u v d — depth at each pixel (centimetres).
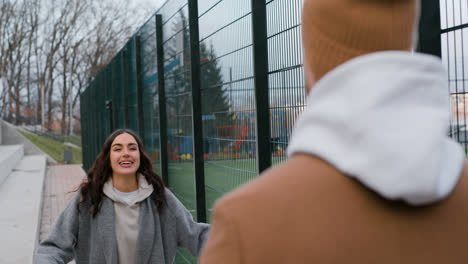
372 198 63
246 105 294
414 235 63
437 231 65
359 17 63
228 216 63
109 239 240
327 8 66
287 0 246
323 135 65
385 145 58
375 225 62
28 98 5094
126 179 248
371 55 61
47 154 3055
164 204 252
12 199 823
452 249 65
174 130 498
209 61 368
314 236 61
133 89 757
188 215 262
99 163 246
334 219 61
